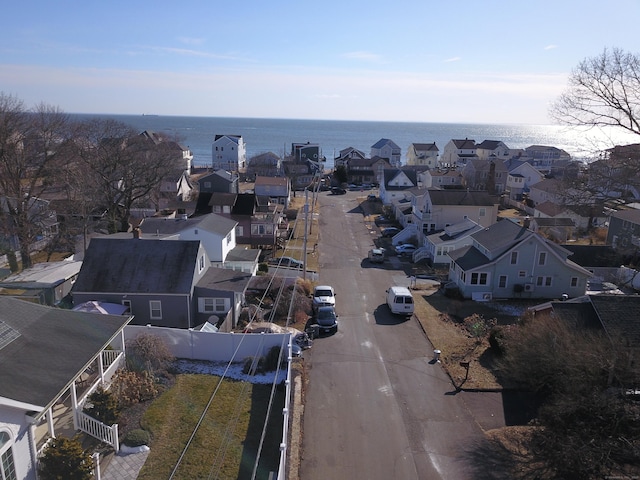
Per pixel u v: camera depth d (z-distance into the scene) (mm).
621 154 26281
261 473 14984
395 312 29281
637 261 37250
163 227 36438
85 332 17531
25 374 13797
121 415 17312
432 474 15141
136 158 49562
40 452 13547
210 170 101125
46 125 39688
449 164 107438
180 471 14938
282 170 101188
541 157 113938
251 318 27578
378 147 117312
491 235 36125
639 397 16328
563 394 17203
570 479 14414
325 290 31797
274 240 46812
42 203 43750
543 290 33562
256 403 19234
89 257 26500
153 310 25828
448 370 22125
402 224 58594
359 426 17734
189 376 21234
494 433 17328
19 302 17297
